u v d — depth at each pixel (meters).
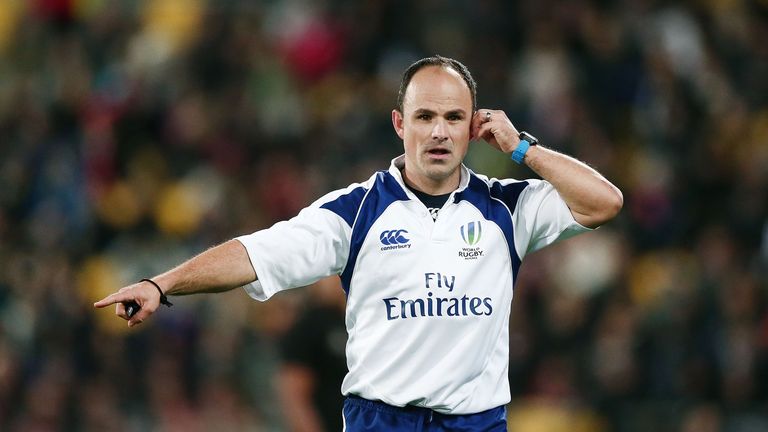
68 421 43.22
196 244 48.50
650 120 53.09
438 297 18.45
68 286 46.53
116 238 51.16
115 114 53.69
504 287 18.89
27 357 44.53
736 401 41.38
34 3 60.56
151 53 57.31
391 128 51.75
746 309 42.81
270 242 18.27
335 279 29.36
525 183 19.33
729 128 52.72
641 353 42.28
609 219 18.95
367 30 57.62
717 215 49.44
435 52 56.03
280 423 42.34
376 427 18.64
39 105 55.88
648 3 56.16
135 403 43.41
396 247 18.58
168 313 44.12
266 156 52.28
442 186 18.98
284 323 36.75
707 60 55.69
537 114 51.19
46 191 52.41
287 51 57.88
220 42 56.44
